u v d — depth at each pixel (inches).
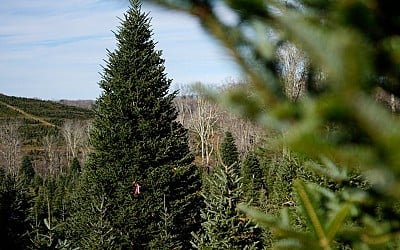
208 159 1715.1
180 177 723.4
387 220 62.9
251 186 956.0
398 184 31.1
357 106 27.7
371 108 27.6
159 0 38.8
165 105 752.3
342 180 85.7
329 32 30.1
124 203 682.8
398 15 33.5
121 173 699.4
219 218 369.7
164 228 631.2
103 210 605.9
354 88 27.8
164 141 724.0
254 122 38.4
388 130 27.5
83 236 673.0
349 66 27.7
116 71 745.0
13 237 554.9
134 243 660.7
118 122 727.1
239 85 39.6
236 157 1416.1
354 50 27.9
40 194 1037.2
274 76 38.4
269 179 986.1
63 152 2810.0
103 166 714.2
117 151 708.7
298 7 38.3
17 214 574.6
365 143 29.4
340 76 28.0
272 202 525.0
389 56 33.7
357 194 62.0
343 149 30.5
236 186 386.0
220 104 39.4
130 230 663.8
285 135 33.1
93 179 703.1
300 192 50.4
